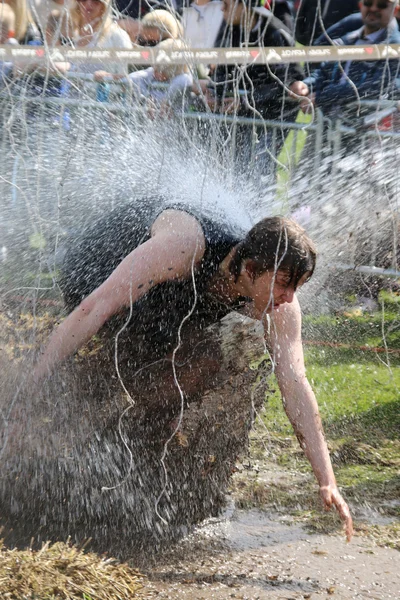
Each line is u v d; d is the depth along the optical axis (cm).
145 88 867
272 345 554
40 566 451
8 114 725
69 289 616
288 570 518
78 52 591
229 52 582
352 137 1027
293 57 566
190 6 777
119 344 570
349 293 1080
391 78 987
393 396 887
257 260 509
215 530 574
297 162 1034
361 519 605
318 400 871
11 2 681
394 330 1077
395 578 514
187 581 496
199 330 573
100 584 455
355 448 746
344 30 895
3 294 730
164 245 529
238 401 587
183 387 577
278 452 731
